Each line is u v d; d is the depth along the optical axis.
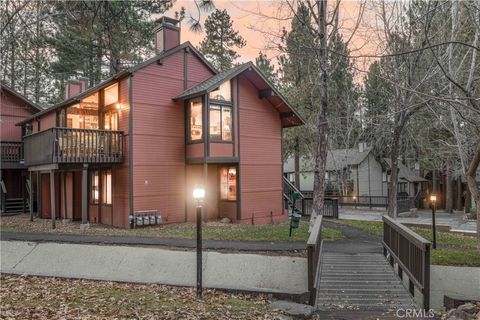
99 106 18.83
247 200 19.27
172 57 18.42
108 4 7.13
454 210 40.66
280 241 12.24
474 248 12.08
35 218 20.19
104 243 12.00
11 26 10.20
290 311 6.75
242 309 6.93
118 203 17.31
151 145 17.44
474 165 10.34
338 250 11.71
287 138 29.52
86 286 8.44
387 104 18.59
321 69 13.64
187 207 18.66
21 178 23.67
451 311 6.73
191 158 18.20
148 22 18.59
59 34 11.21
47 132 15.82
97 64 23.47
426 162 37.59
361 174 37.16
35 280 8.98
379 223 18.59
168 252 10.84
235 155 18.69
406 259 8.32
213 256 10.38
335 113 23.23
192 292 8.11
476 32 9.05
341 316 6.61
